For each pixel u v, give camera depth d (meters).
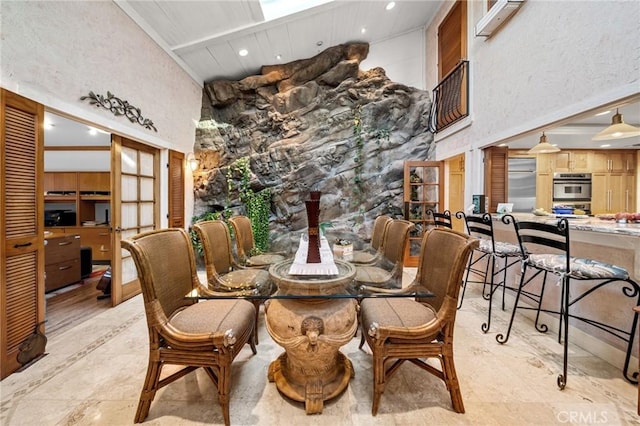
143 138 3.27
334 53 4.89
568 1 2.04
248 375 1.72
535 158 4.38
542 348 2.01
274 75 4.97
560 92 2.12
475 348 2.01
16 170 1.84
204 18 3.42
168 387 1.60
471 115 3.41
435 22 4.50
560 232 1.66
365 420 1.36
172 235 1.63
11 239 1.80
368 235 4.76
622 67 1.67
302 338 1.42
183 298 1.51
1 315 1.74
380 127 4.90
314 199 1.81
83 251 3.97
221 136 4.98
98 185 5.45
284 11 3.72
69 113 2.29
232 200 4.95
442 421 1.35
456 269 1.36
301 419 1.37
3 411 1.43
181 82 4.24
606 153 4.41
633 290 1.68
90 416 1.39
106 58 2.69
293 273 1.65
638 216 2.17
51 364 1.84
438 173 4.38
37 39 2.01
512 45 2.66
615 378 1.66
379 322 1.44
